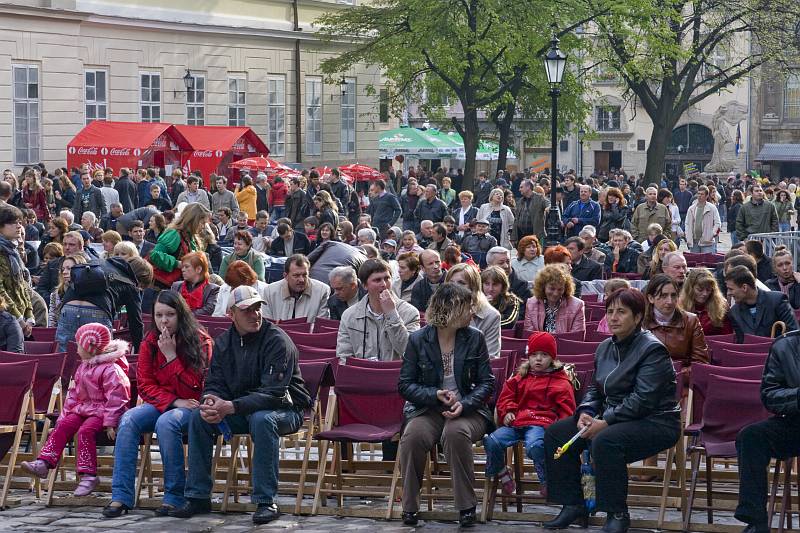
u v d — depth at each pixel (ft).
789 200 119.55
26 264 68.54
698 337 37.29
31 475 36.11
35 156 125.80
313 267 58.54
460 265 38.52
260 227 82.99
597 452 32.07
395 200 102.94
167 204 108.27
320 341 42.65
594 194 129.39
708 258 77.41
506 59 144.56
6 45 121.80
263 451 34.04
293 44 161.68
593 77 184.96
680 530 32.53
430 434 33.45
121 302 44.75
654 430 32.09
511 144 197.67
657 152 171.22
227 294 49.14
